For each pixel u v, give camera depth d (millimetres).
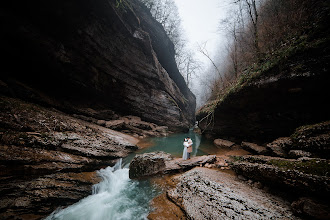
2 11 6336
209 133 14328
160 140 13281
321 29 5133
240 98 7891
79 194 4625
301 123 5988
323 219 2520
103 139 7840
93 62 10641
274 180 3801
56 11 7602
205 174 5355
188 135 17859
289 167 3486
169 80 21719
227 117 10039
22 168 3869
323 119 5262
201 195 4215
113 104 13758
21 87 7781
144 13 18406
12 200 3420
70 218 3990
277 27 9102
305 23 6770
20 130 4902
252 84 6871
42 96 8852
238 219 3139
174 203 4363
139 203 4664
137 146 9688
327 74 4562
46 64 8523
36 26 7516
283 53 5930
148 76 16203
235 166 5387
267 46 9250
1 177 3494
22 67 8164
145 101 16172
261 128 8039
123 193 5246
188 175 5605
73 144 5871
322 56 4703
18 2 6586
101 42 10633
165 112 18109
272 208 3236
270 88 6211
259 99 7035
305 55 5164
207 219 3408
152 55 16312
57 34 8305
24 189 3705
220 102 9680
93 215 4172
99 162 6184
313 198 2934
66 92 10539
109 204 4652
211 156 7375
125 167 7316
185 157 7555
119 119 13516
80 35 9180
